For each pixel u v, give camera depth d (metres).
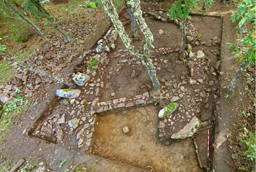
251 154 3.66
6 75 6.67
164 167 4.28
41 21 8.79
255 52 3.41
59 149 4.70
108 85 5.98
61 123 5.21
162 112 4.78
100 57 6.77
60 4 9.88
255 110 4.37
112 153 4.71
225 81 5.05
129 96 5.55
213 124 4.55
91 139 4.80
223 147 3.99
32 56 7.15
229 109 4.52
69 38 7.19
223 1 7.48
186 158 4.33
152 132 4.91
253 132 4.08
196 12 7.48
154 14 7.80
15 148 4.89
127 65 6.36
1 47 4.15
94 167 4.20
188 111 4.81
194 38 6.57
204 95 5.05
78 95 5.76
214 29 6.79
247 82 4.86
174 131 4.59
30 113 5.57
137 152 4.63
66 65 6.72
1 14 8.91
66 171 4.23
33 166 4.48
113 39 7.28
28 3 5.87
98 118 5.47
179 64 5.91
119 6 8.77
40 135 5.14
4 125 5.42
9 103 5.88
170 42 6.71
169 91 5.31
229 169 3.69
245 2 2.84
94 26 8.09
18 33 7.94
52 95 5.88
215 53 6.02
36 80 6.32
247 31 6.13
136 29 7.10
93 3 9.18
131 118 5.29
